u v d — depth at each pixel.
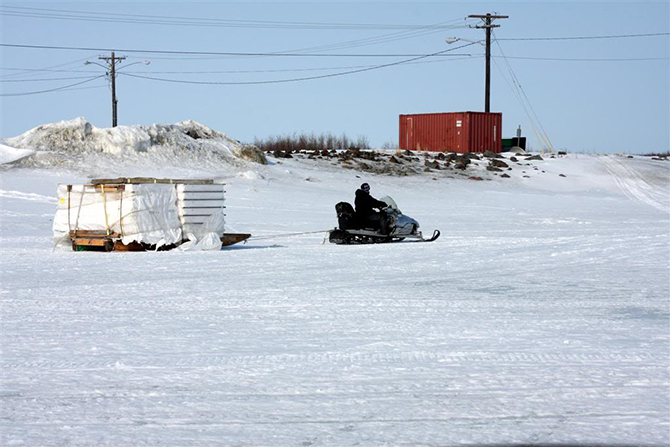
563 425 9.77
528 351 13.84
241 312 18.12
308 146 111.25
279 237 42.16
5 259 30.91
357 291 21.59
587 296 20.62
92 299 20.19
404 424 9.82
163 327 16.27
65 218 35.19
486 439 9.27
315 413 10.29
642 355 13.54
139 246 34.53
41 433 9.56
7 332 15.76
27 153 74.69
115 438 9.38
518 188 88.88
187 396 11.10
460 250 33.69
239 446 9.07
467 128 106.94
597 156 117.00
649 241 37.81
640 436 9.37
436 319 17.14
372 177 87.00
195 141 85.75
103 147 78.81
